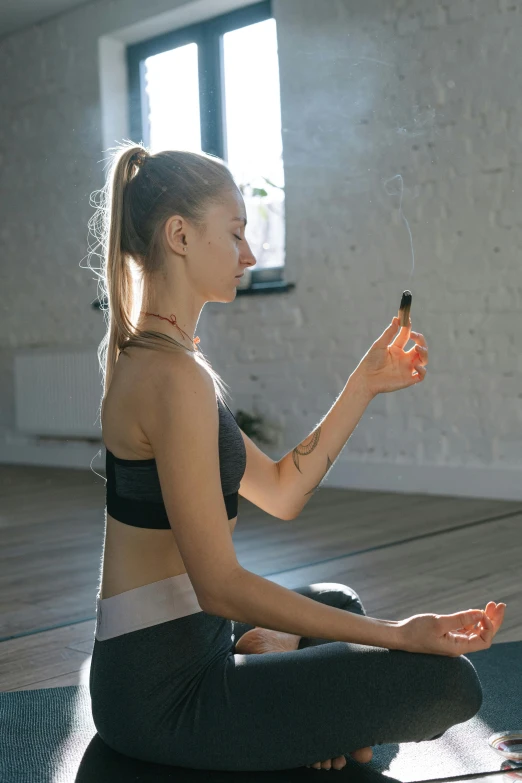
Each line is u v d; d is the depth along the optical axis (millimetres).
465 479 4941
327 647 1334
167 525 1341
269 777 1454
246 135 5898
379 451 5332
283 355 5785
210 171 1372
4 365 7547
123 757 1552
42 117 7043
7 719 1812
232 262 1381
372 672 1281
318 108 5430
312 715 1290
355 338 5418
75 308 6984
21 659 2295
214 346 6152
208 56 6047
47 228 7117
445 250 4973
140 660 1348
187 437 1241
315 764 1410
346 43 5262
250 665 1345
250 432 5844
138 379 1291
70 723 1775
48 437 7246
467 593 2842
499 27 4676
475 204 4844
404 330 1580
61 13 6781
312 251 5562
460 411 4969
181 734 1336
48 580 3227
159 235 1358
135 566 1359
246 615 1259
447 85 4895
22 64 7121
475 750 1604
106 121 6613
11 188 7340
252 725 1310
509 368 4770
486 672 2029
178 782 1437
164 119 6375
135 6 6277
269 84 5742
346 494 5203
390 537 3834
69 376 6902
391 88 5113
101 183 6699
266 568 3307
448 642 1270
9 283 7445
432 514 4395
